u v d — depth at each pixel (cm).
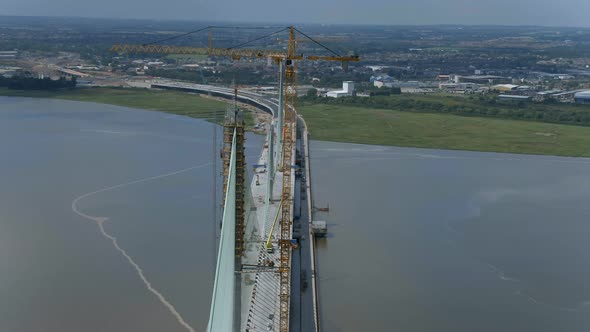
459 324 14325
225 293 10181
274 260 16125
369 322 14250
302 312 14375
